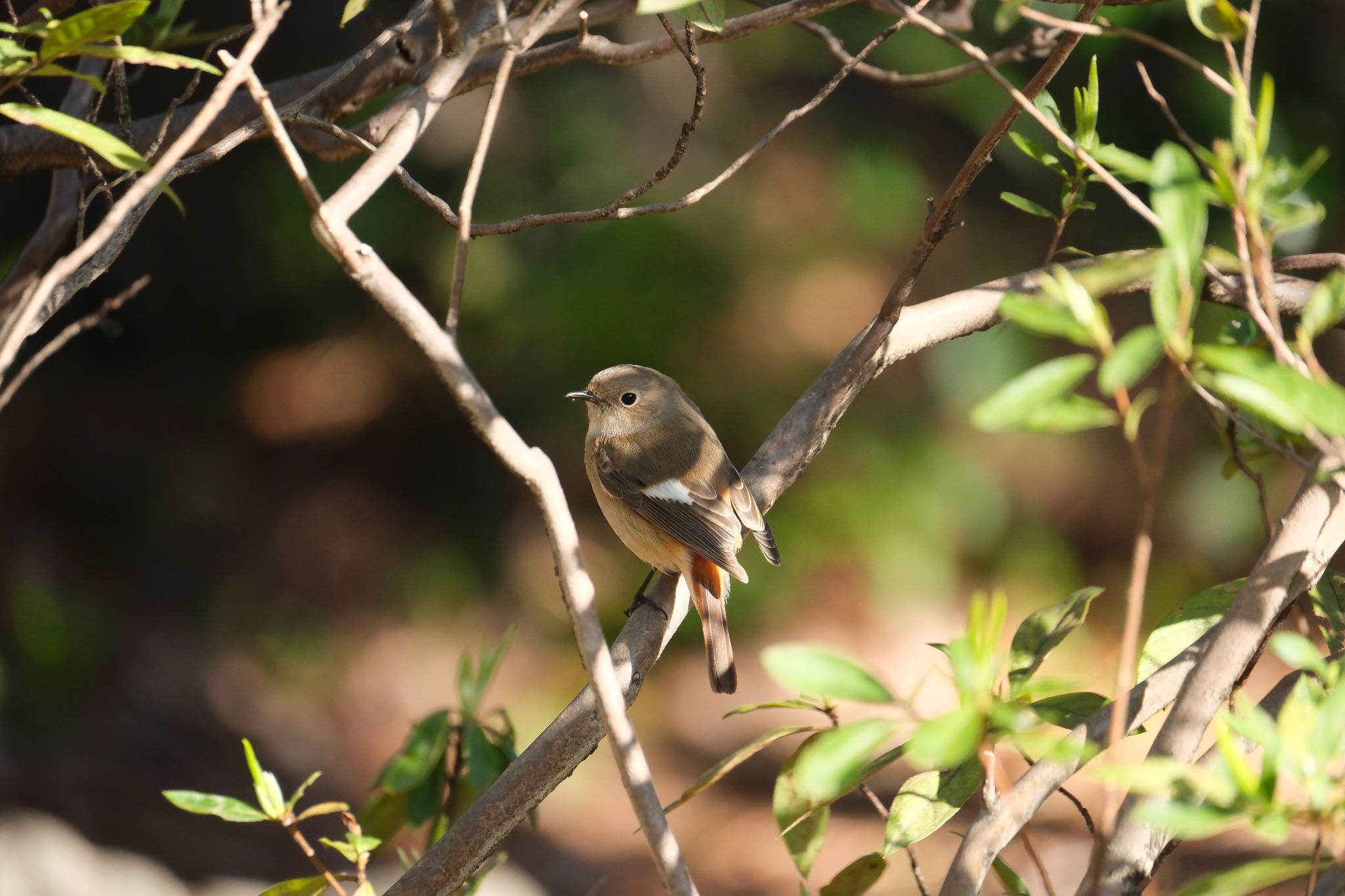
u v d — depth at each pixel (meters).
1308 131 13.54
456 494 18.88
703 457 6.91
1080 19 3.40
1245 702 2.21
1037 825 12.88
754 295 15.61
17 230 14.34
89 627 14.39
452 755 5.18
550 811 14.31
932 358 16.67
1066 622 3.58
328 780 14.26
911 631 17.28
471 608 18.12
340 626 17.38
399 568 18.12
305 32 14.74
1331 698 2.17
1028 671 3.46
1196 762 2.97
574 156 15.13
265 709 15.47
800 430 4.54
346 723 16.03
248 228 16.44
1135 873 2.92
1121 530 18.14
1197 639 3.54
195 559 17.16
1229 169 2.37
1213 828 2.06
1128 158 2.78
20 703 12.46
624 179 15.20
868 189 15.80
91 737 12.80
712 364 15.75
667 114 15.52
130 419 17.70
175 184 16.67
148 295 17.61
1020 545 18.16
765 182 15.66
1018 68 13.32
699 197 3.99
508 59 2.65
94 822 11.21
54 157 4.55
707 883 13.08
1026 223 16.39
